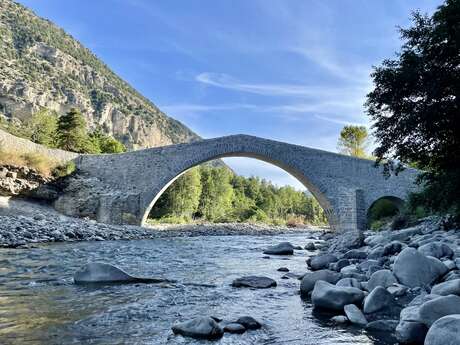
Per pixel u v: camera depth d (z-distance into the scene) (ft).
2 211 105.09
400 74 54.70
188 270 42.06
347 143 206.18
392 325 20.20
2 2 631.15
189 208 211.61
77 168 138.62
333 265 40.14
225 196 267.80
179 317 22.50
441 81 50.83
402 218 93.04
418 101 55.26
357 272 32.27
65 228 85.61
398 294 24.16
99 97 614.75
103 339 18.20
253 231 169.99
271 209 361.92
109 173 138.31
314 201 415.44
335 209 135.74
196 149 135.13
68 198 126.82
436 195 53.78
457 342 14.03
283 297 28.50
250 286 32.42
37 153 127.75
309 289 29.30
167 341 18.12
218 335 19.08
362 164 137.69
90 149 208.03
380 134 60.39
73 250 57.72
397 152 60.03
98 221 126.82
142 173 136.05
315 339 18.80
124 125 615.57
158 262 48.55
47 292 27.48
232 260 53.21
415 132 55.88
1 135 117.50
